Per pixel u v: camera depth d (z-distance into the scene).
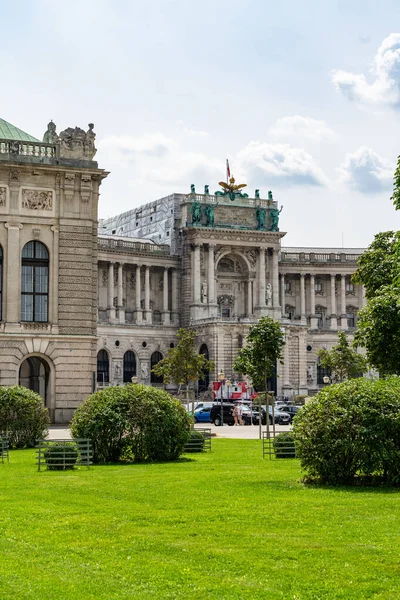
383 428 38.88
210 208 182.88
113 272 178.38
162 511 32.53
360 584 22.62
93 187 85.94
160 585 22.44
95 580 22.83
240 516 31.36
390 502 34.19
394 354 63.88
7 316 82.44
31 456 55.19
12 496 36.66
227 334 171.62
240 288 188.75
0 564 24.42
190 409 118.50
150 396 52.88
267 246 186.62
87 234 85.31
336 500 34.88
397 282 58.56
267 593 21.81
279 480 41.44
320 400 40.56
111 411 51.44
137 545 26.75
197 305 180.00
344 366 130.00
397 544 26.70
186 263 183.25
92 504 34.38
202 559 25.00
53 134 87.31
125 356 178.50
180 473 44.72
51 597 21.36
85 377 84.06
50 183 84.69
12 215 83.44
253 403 119.44
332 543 26.89
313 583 22.69
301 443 40.25
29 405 61.19
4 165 82.88
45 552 25.91
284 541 27.19
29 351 82.56
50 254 84.56
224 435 83.50
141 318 181.25
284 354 177.00
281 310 187.12
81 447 48.50
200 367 137.75
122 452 52.12
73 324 84.38
